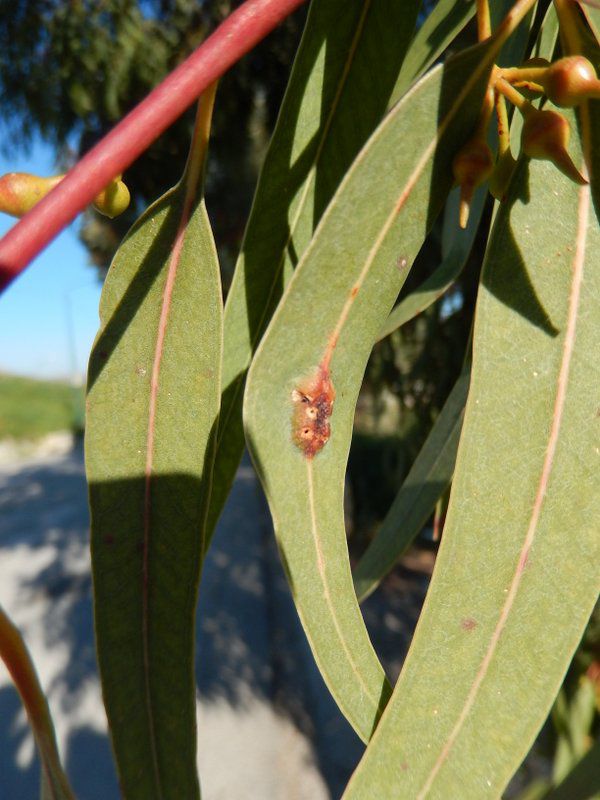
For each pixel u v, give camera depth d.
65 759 0.47
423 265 0.38
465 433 0.07
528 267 0.07
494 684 0.07
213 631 0.65
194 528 0.08
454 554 0.07
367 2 0.09
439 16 0.10
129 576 0.08
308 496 0.07
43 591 0.77
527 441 0.07
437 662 0.07
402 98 0.07
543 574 0.07
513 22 0.07
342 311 0.07
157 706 0.08
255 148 0.65
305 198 0.10
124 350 0.08
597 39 0.07
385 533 0.12
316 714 0.51
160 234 0.08
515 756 0.06
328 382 0.07
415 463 0.12
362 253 0.07
